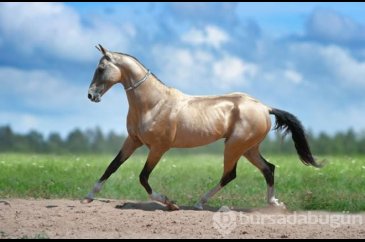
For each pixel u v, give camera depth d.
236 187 17.67
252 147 15.21
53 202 15.40
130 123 14.74
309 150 15.27
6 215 13.46
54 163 21.70
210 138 14.64
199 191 17.30
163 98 14.55
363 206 15.44
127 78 14.59
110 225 12.73
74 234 11.98
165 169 21.06
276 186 17.75
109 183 18.02
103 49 14.59
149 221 13.11
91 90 14.55
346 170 20.53
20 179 18.11
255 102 15.05
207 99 14.81
